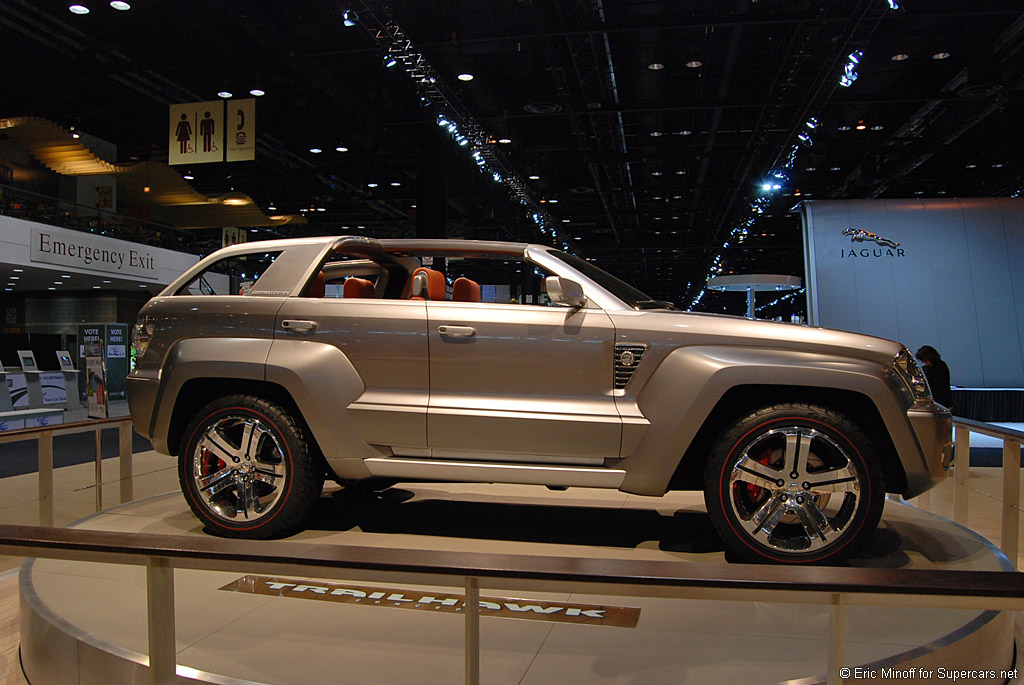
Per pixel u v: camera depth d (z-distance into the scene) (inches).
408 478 122.0
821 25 398.0
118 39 466.3
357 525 134.0
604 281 131.0
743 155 681.0
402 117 589.3
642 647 84.4
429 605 98.4
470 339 120.4
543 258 131.8
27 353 574.2
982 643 87.7
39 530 69.1
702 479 123.3
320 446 121.5
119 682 82.0
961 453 154.7
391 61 439.8
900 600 52.9
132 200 848.3
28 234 606.9
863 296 465.4
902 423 109.0
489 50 462.3
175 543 63.6
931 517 144.2
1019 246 457.1
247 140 456.1
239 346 126.0
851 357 111.7
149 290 844.0
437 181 653.3
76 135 665.6
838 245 469.4
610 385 117.3
